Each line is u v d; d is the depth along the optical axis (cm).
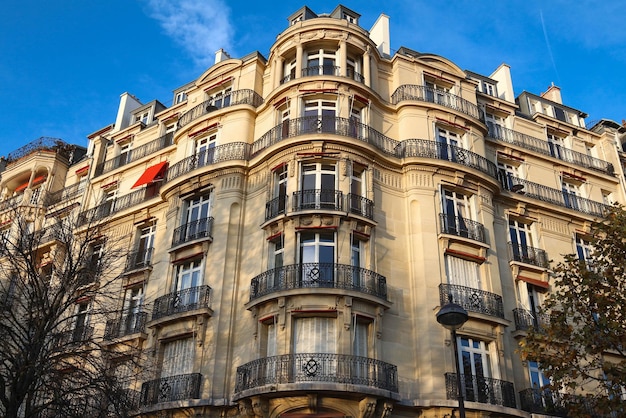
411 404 2183
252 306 2347
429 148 2775
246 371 2228
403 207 2636
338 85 2750
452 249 2547
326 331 2238
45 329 2078
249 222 2656
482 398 2269
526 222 3017
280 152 2639
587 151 3597
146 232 3120
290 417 2058
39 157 3941
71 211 3538
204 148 3045
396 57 3064
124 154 3616
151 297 2780
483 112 3278
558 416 2402
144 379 2508
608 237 1998
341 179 2519
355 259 2425
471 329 2392
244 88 3083
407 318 2386
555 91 3966
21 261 2383
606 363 1695
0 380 1903
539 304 2792
